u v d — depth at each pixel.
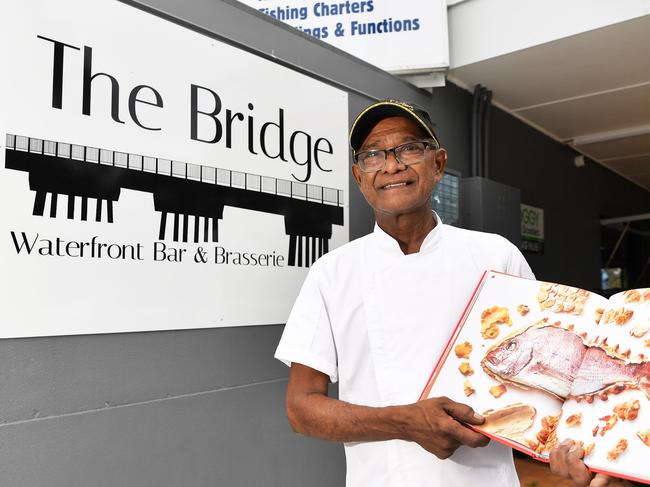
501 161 3.87
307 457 2.20
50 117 1.54
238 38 2.03
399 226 1.19
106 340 1.64
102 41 1.65
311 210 2.25
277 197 2.12
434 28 2.82
